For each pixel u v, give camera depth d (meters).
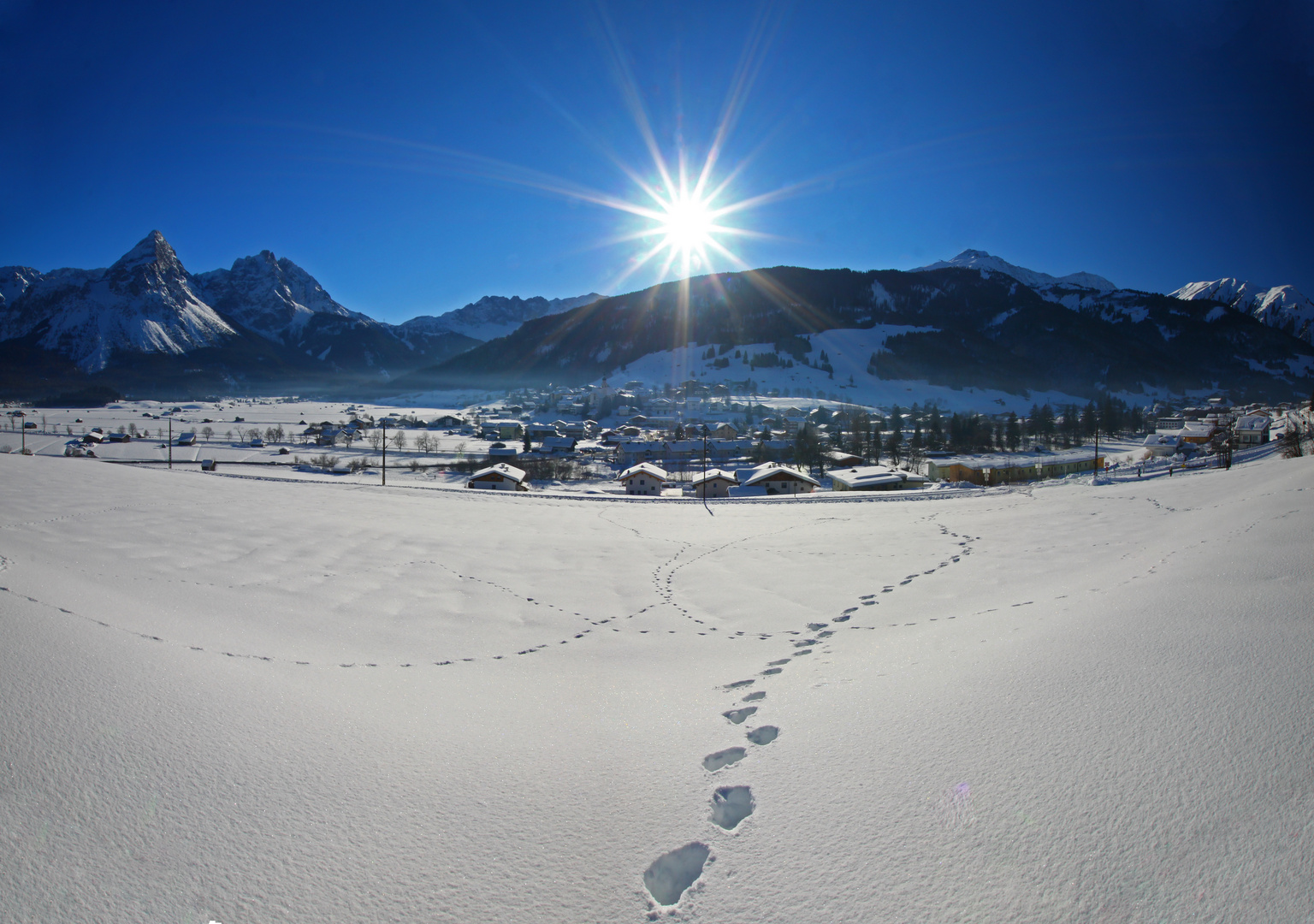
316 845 2.72
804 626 8.09
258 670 5.17
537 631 8.27
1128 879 2.20
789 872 2.52
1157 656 3.93
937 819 2.70
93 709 3.53
